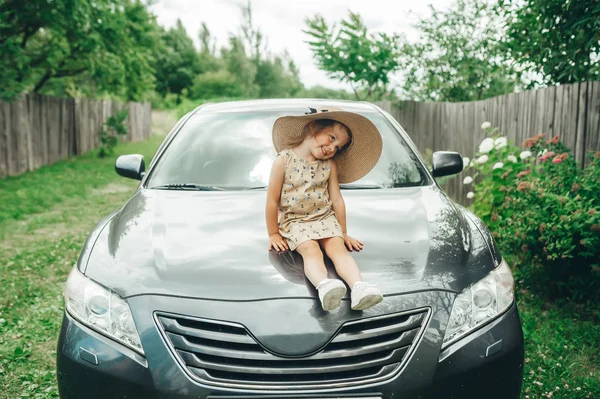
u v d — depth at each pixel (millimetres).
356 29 10094
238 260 2295
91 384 2121
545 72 6047
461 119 7973
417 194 3078
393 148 3553
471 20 10320
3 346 3912
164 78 69812
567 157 4598
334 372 2002
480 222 2932
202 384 2000
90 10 15070
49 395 3244
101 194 11086
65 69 18031
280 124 2494
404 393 2012
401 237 2510
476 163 5543
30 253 6379
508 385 2188
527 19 6230
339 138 2400
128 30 18875
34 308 4668
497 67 9578
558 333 3781
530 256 4508
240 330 2055
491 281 2344
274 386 1977
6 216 8352
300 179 2400
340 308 2076
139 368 2064
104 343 2154
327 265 2264
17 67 14031
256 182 3254
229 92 64938
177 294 2148
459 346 2125
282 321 2039
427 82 10477
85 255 2531
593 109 5047
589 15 5352
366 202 2920
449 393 2064
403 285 2176
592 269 3986
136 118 26422
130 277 2268
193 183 3291
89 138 19031
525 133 6207
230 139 3605
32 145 14172
